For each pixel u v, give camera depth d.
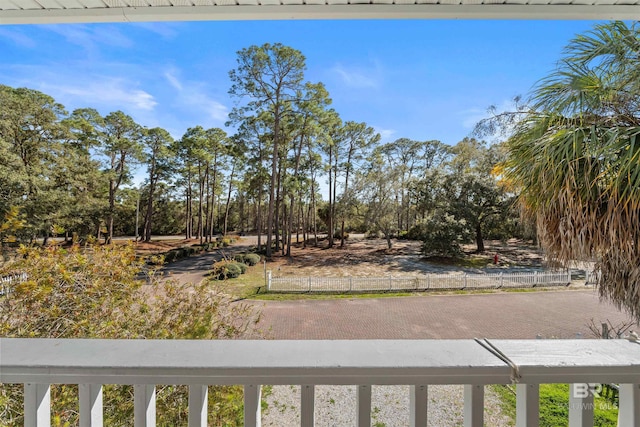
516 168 2.08
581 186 1.65
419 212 17.59
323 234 29.77
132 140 19.02
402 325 6.92
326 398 3.53
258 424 0.59
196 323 2.68
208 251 20.67
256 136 18.61
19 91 14.42
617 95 1.82
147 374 0.59
